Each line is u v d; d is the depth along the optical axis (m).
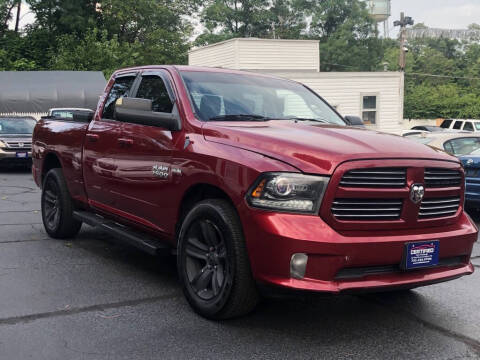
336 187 3.61
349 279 3.65
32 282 4.96
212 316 4.05
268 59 27.47
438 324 4.18
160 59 46.97
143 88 5.36
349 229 3.66
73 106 26.20
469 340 3.87
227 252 3.88
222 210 3.94
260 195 3.69
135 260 5.82
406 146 4.04
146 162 4.82
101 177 5.55
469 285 5.21
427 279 3.88
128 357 3.45
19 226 7.59
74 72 27.22
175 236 4.57
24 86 25.88
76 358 3.42
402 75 26.56
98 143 5.61
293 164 3.67
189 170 4.28
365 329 4.04
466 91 64.50
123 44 42.56
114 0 46.06
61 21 44.66
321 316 4.29
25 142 16.00
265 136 4.02
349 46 60.44
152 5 48.28
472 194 8.64
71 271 5.34
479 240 7.49
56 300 4.49
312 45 28.30
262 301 4.59
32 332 3.82
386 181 3.77
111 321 4.05
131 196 5.07
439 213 4.05
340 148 3.78
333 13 61.28
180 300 4.56
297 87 5.75
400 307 4.55
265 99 5.22
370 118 26.55
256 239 3.67
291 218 3.60
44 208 6.86
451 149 9.56
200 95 4.84
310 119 5.23
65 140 6.35
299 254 3.55
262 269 3.66
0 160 15.75
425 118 50.66
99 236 6.93
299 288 3.53
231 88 5.12
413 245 3.78
